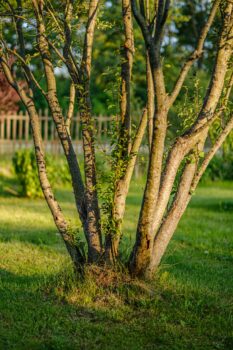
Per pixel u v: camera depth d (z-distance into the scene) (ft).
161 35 16.12
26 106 19.43
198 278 23.34
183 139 18.45
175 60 64.03
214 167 69.31
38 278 22.00
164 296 18.80
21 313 17.66
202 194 56.44
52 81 19.19
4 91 55.36
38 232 32.76
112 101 18.83
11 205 44.98
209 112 18.21
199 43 16.96
